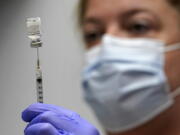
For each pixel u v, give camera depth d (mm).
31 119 1252
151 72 1612
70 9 2174
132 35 1624
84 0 1756
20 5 2316
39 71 1210
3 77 2363
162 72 1615
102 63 1643
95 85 1673
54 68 2248
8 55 2346
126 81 1620
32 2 2295
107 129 1724
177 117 1647
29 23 1146
